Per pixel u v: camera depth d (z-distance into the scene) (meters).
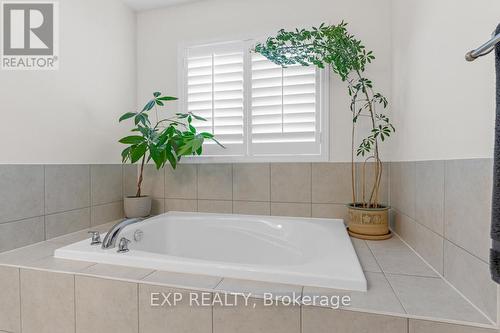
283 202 2.00
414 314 0.78
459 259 0.91
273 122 2.04
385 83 1.82
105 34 2.03
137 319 0.99
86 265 1.16
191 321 0.94
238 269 1.02
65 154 1.71
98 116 1.96
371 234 1.57
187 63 2.24
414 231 1.36
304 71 1.98
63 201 1.69
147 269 1.11
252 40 2.08
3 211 1.36
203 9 2.19
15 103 1.43
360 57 1.63
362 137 1.87
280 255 1.77
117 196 2.13
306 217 1.95
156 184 2.29
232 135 2.13
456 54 0.94
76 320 1.06
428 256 1.18
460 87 0.92
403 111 1.53
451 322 0.75
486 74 0.78
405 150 1.50
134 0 2.19
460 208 0.91
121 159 2.18
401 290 0.93
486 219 0.77
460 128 0.91
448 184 0.99
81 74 1.83
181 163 2.22
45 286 1.10
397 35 1.64
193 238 1.94
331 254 1.22
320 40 1.79
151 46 2.33
